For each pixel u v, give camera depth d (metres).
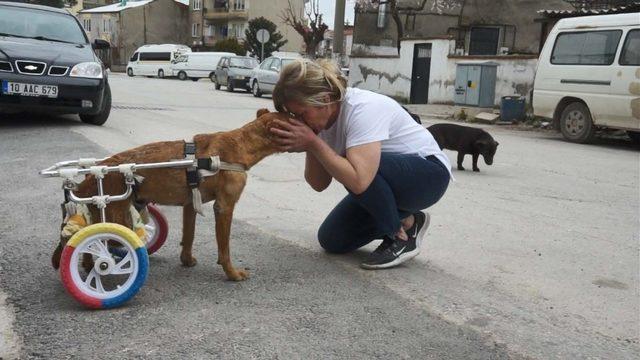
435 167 3.59
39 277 3.27
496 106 18.22
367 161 3.23
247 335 2.67
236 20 65.75
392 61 23.19
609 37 11.61
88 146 7.18
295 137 3.07
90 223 3.00
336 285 3.35
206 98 19.98
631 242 4.79
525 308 3.20
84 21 70.75
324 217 5.05
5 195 4.93
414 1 26.44
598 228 5.21
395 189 3.52
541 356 2.62
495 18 25.62
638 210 6.09
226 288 3.23
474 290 3.43
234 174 3.11
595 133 12.71
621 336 2.91
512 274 3.80
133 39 67.62
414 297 3.23
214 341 2.60
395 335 2.73
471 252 4.26
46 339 2.55
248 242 4.12
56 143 7.24
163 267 3.54
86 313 2.84
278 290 3.23
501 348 2.67
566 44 12.43
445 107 19.86
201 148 3.11
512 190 6.90
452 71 20.30
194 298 3.07
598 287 3.65
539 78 13.01
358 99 3.31
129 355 2.45
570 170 8.70
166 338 2.61
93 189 3.00
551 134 14.17
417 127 3.65
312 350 2.55
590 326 3.01
